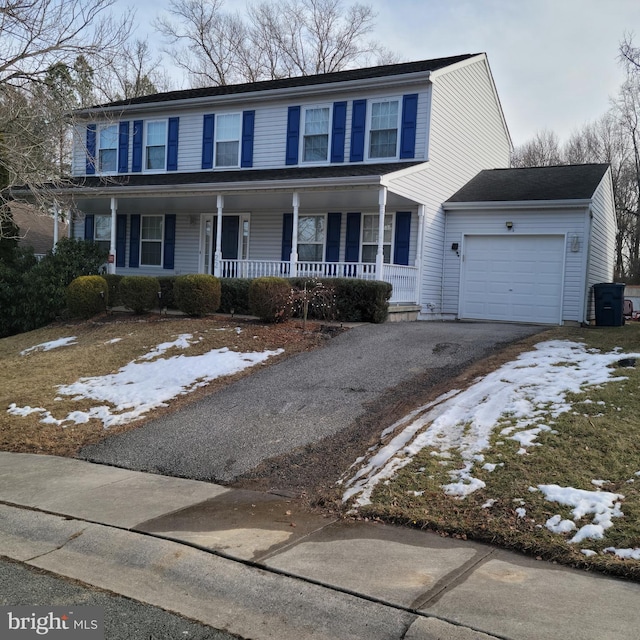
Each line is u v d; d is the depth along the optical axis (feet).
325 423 24.68
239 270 53.67
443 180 56.34
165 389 31.07
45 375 34.94
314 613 12.01
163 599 12.85
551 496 16.14
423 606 11.89
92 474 21.50
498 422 21.52
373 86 53.67
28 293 54.49
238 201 55.93
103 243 68.80
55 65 45.88
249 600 12.67
